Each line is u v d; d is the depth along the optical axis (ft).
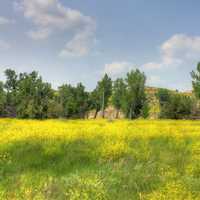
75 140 60.70
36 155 49.65
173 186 32.30
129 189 35.70
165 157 49.96
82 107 296.92
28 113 215.31
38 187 35.68
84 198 32.32
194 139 67.21
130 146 57.62
